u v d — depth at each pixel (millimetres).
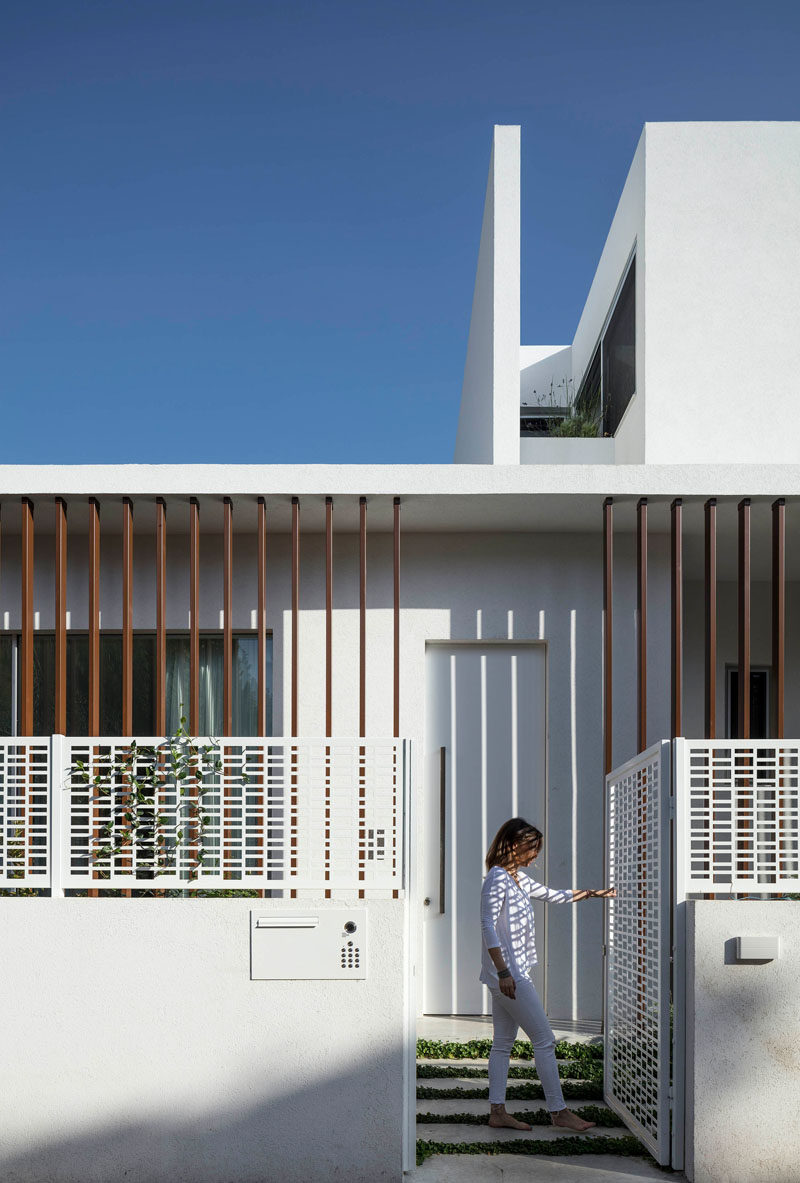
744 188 9328
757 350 9195
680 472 7082
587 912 7906
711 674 7137
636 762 5754
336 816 5273
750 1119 4902
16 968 5082
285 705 8211
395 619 7262
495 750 8211
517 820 5840
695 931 4984
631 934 5797
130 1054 5027
